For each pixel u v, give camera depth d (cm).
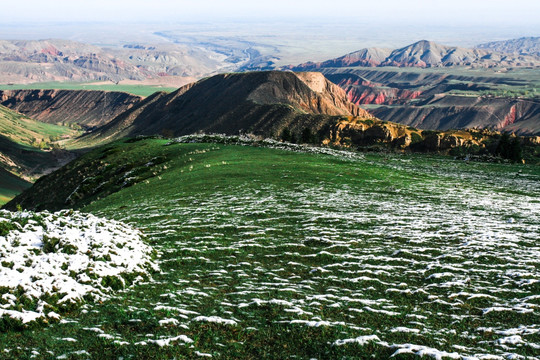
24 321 1112
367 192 3291
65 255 1518
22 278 1304
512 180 4844
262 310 1285
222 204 2875
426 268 1691
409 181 4006
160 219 2597
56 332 1113
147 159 6022
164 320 1177
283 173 3919
